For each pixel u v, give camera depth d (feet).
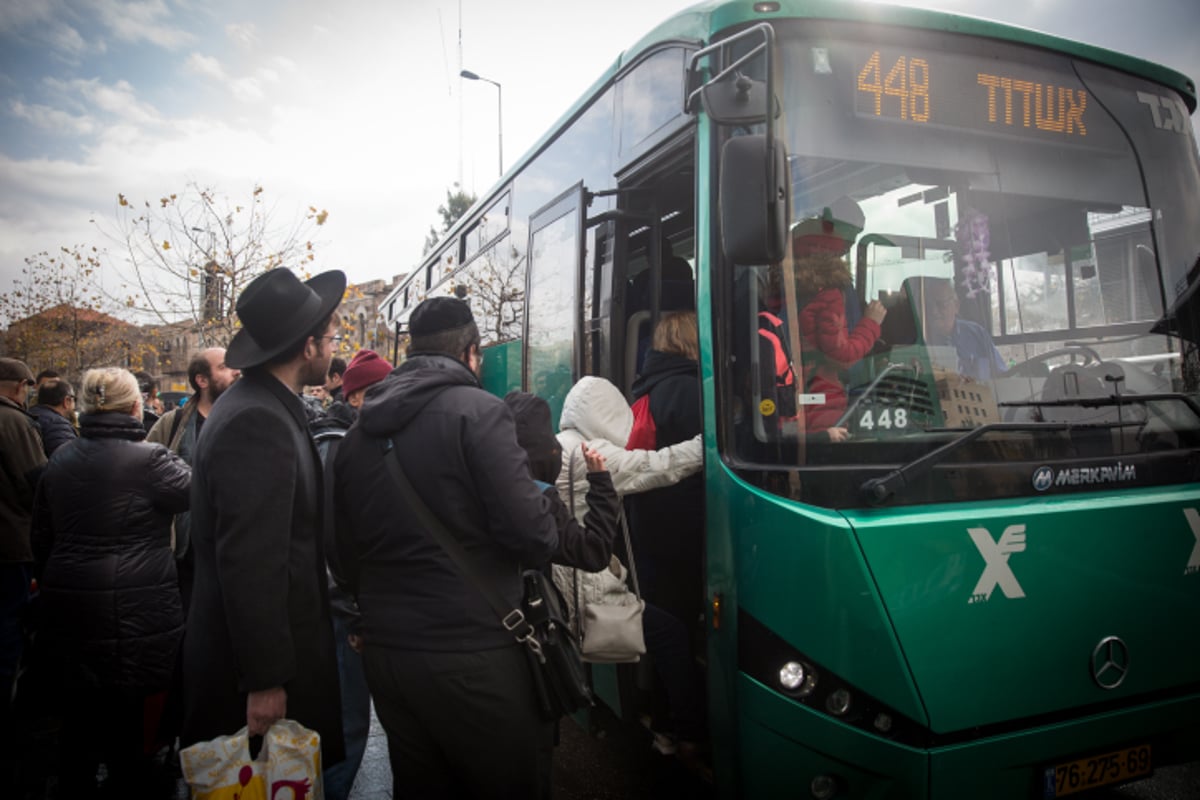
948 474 8.79
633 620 10.36
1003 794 8.57
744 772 8.91
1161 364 10.64
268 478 7.93
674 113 11.32
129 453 11.72
